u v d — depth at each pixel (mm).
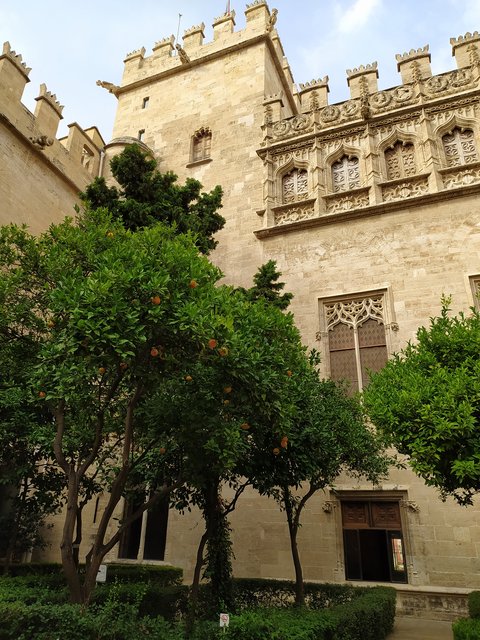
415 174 18250
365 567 13703
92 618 5762
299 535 14484
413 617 12352
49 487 11367
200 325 6398
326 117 21188
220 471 7863
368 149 19312
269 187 20594
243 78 25422
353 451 10109
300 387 9070
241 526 15172
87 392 7609
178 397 7895
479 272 15586
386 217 17703
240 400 7227
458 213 16672
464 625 6875
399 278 16594
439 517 13297
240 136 23406
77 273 7336
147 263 7086
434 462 7316
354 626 7527
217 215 14898
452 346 8516
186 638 5727
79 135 21703
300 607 8086
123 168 14367
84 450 10375
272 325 8375
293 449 8883
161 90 28016
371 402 8422
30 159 18234
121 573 13023
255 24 27188
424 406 7383
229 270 19812
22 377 8961
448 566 12766
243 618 5891
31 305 8969
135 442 9992
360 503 14453
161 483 9766
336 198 19156
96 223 9352
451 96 18812
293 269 18406
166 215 13734
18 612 5770
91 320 6145
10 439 10625
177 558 15609
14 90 17766
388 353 15695
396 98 20188
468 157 18000
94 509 17125
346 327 16922
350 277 17344
